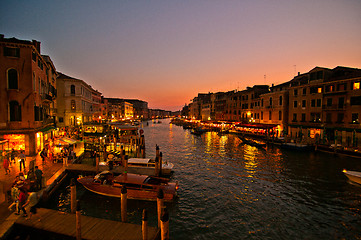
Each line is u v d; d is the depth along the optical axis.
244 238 10.22
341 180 18.00
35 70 20.67
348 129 28.23
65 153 18.94
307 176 19.05
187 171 20.80
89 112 48.00
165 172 18.56
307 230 10.90
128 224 9.38
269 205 13.54
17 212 9.39
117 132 39.03
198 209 12.97
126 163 16.78
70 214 10.04
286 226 11.24
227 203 13.79
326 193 15.36
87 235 8.47
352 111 28.17
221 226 11.20
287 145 31.42
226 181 17.88
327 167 21.81
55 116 33.16
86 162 21.86
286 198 14.55
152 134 61.62
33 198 9.35
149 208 12.88
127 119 99.44
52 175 14.95
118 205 13.07
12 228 8.66
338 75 31.75
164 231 7.60
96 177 15.04
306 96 34.78
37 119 20.61
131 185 13.96
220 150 32.44
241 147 35.03
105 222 9.50
